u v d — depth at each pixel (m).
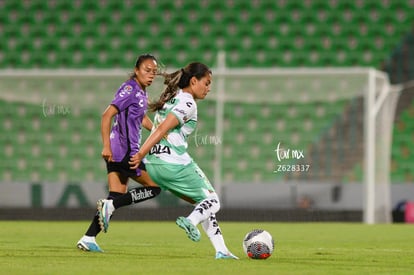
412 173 75.50
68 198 67.06
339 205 65.62
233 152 76.25
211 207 25.52
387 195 64.19
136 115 29.86
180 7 87.62
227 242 37.62
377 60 84.00
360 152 72.44
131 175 29.84
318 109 75.75
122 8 88.00
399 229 51.22
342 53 84.69
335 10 86.25
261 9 87.06
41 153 77.44
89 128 77.00
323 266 24.81
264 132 76.25
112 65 86.00
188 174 25.66
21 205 67.06
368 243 37.91
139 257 27.33
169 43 86.31
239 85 74.62
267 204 66.06
